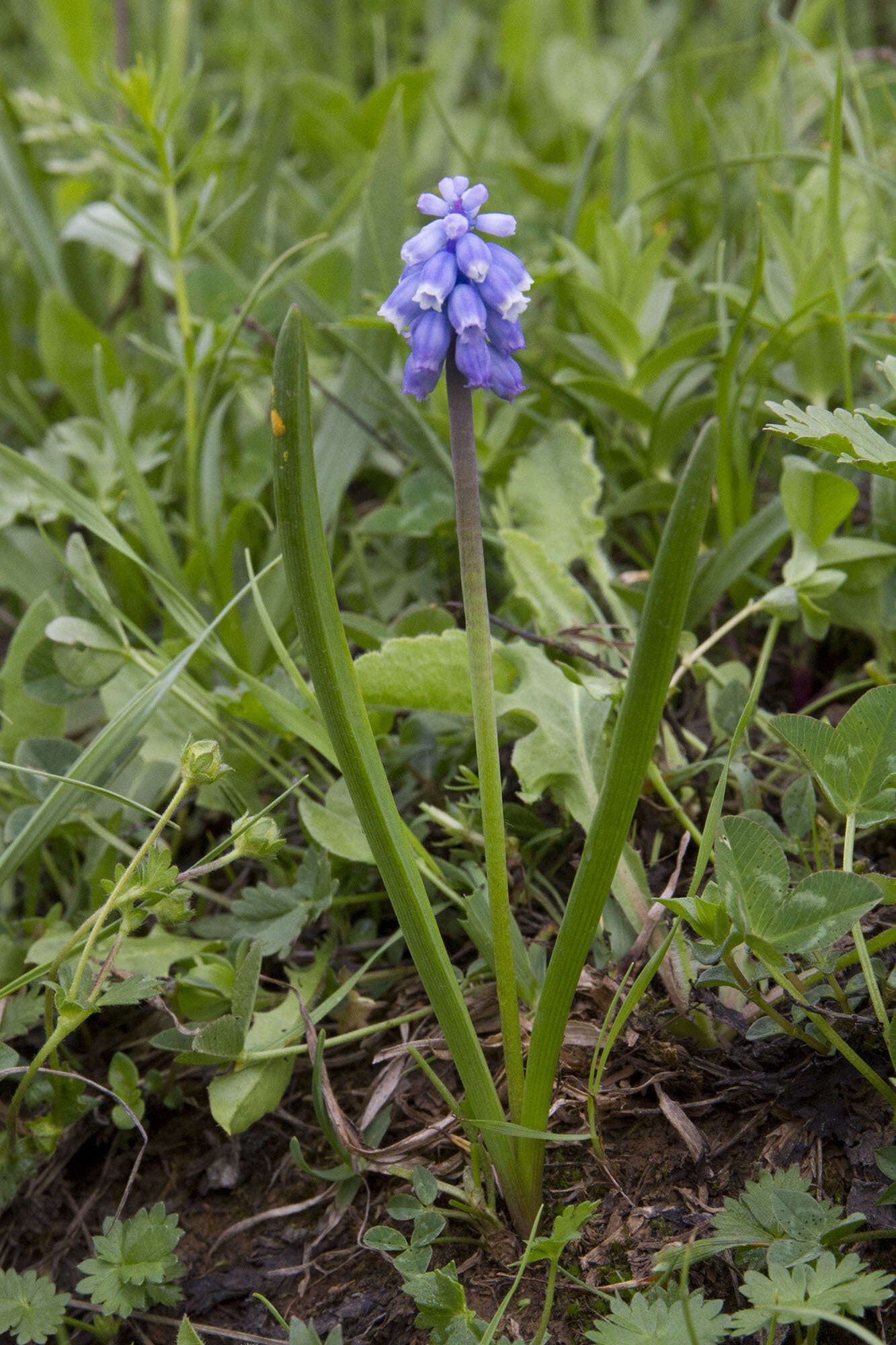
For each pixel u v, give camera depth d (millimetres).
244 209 738
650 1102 436
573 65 974
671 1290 401
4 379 727
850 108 613
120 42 831
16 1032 455
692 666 489
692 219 791
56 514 566
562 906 474
